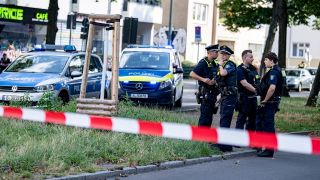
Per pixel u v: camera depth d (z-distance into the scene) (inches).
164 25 2496.3
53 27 1062.4
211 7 2603.3
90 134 514.0
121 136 514.9
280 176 451.8
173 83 912.9
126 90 889.5
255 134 301.3
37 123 537.3
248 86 568.7
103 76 612.4
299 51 2854.3
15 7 1530.5
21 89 686.5
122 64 927.7
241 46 2800.2
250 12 1748.3
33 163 404.2
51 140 470.9
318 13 1585.9
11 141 458.3
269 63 547.5
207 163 503.8
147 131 342.3
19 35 1561.3
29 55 770.2
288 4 1574.8
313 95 1093.8
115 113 578.2
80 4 1706.4
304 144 289.7
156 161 467.2
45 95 621.0
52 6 1058.7
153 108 781.3
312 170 484.7
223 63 536.1
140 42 2128.4
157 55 940.0
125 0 1422.2
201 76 541.6
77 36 1721.2
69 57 760.3
